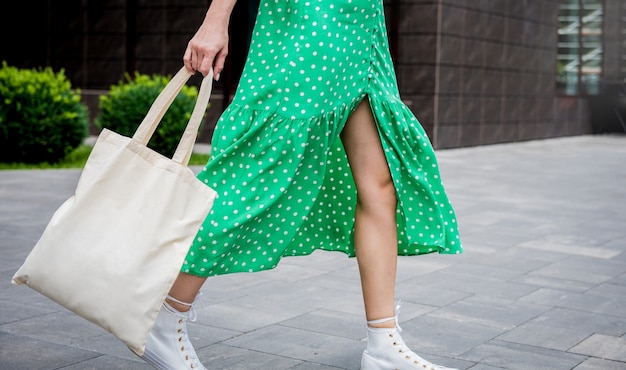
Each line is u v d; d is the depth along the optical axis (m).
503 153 15.66
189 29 16.72
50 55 17.83
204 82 2.55
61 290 2.38
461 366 3.37
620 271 5.53
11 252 5.56
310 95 2.71
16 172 10.41
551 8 19.97
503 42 17.95
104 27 17.33
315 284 4.87
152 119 2.48
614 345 3.77
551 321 4.17
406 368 2.90
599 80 22.27
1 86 11.29
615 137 21.45
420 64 15.77
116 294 2.37
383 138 2.87
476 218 7.80
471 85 16.83
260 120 2.71
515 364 3.42
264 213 2.71
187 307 2.72
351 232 3.10
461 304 4.48
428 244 2.93
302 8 2.72
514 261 5.79
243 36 16.48
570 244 6.53
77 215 2.40
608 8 22.42
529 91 19.22
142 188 2.44
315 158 2.78
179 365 2.72
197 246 2.65
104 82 17.44
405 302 4.50
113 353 3.37
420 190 2.93
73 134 11.73
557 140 19.97
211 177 2.71
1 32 18.14
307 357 3.41
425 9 15.65
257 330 3.82
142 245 2.40
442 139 15.98
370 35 2.83
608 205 8.89
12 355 3.31
